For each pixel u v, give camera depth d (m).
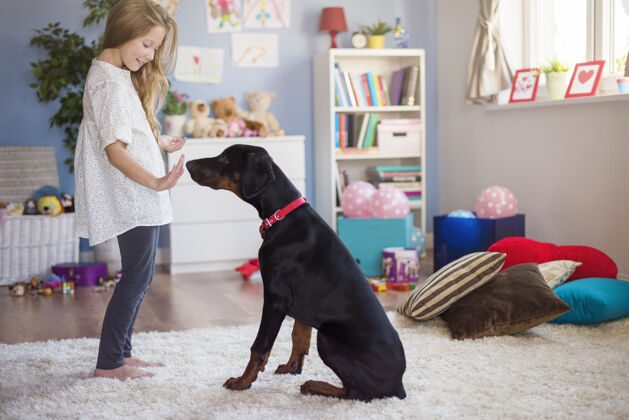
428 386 2.02
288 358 2.35
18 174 4.26
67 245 4.22
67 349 2.54
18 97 4.39
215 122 4.55
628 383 2.02
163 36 2.12
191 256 4.31
